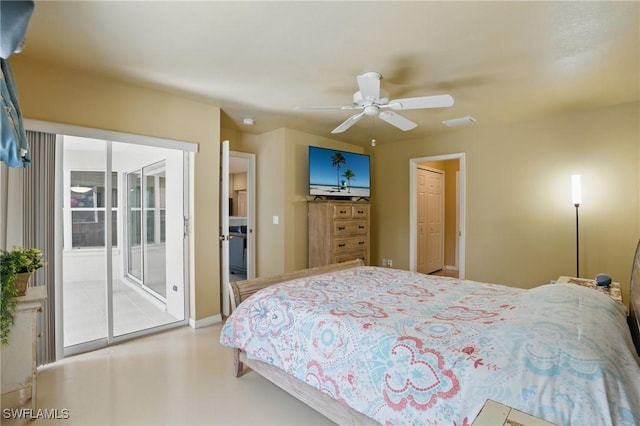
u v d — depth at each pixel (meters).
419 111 3.54
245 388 2.24
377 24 1.90
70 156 3.04
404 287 2.31
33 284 2.45
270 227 4.55
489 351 1.29
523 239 3.91
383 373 1.42
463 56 2.29
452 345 1.37
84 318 3.21
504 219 4.05
